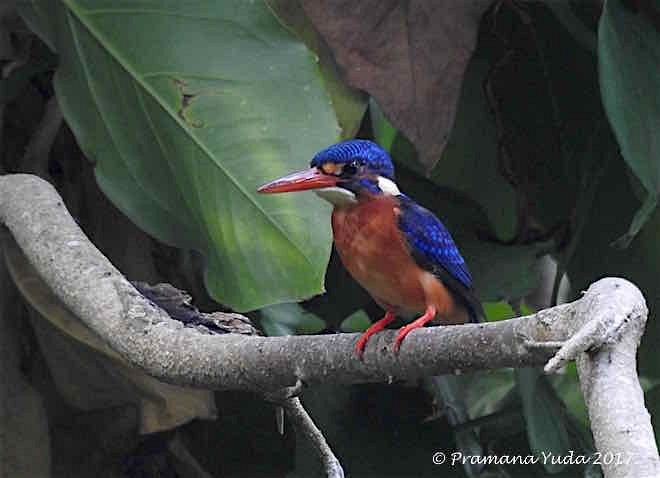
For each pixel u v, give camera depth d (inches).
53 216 284.2
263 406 403.5
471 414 475.2
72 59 323.6
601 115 398.9
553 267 454.6
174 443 376.5
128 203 319.3
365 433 406.6
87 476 365.4
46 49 360.8
